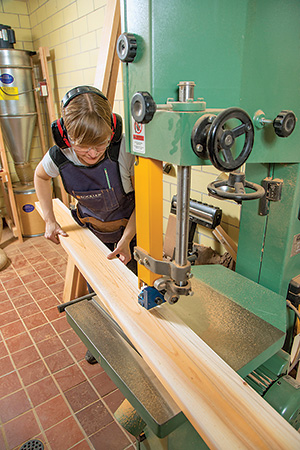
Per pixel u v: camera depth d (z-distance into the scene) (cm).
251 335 99
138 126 78
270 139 87
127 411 102
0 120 369
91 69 310
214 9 64
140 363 92
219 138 61
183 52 66
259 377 112
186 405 72
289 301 133
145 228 89
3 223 439
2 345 224
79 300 127
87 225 194
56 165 161
